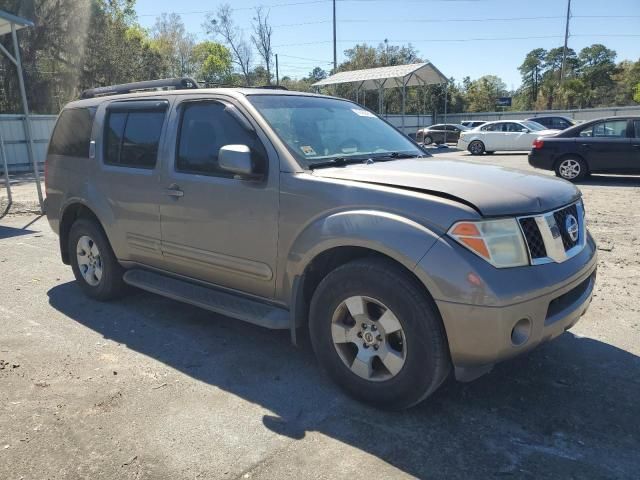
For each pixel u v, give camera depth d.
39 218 10.21
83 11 31.48
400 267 3.05
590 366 3.80
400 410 3.22
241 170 3.49
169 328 4.61
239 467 2.74
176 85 4.93
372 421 3.14
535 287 2.88
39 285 5.88
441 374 2.99
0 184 16.53
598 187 12.55
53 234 8.67
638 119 12.77
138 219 4.57
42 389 3.55
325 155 3.81
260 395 3.46
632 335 4.32
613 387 3.51
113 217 4.80
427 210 2.96
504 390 3.47
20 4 28.97
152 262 4.64
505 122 25.22
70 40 31.64
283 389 3.53
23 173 20.73
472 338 2.82
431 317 2.93
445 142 35.41
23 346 4.25
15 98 30.53
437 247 2.86
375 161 3.90
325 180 3.38
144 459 2.81
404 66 30.02
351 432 3.03
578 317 3.32
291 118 3.96
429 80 33.47
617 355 3.97
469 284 2.79
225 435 3.02
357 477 2.66
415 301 2.94
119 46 34.19
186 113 4.27
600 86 88.19
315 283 3.67
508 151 25.84
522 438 2.96
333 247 3.27
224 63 63.47
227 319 4.81
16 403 3.37
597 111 41.91
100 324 4.71
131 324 4.70
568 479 2.64
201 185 4.00
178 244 4.27
